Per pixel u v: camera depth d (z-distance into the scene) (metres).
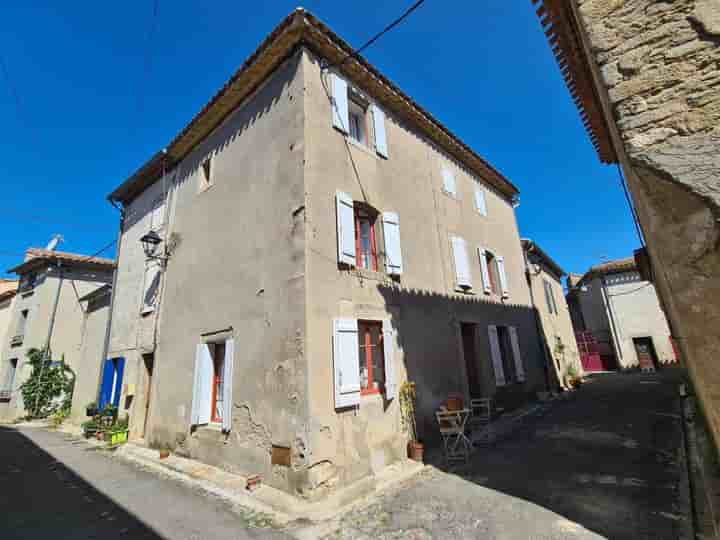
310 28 5.97
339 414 4.88
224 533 3.73
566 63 4.57
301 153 5.57
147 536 3.70
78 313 16.28
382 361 6.02
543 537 3.28
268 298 5.54
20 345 15.73
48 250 16.83
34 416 14.02
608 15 2.39
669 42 2.15
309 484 4.29
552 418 8.41
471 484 4.73
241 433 5.46
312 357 4.73
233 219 6.80
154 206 9.95
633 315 19.02
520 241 13.52
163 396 7.58
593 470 4.84
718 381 1.85
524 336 11.45
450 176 9.78
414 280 7.23
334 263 5.48
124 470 6.21
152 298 8.90
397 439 5.72
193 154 8.78
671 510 3.57
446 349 7.52
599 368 21.48
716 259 1.86
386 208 7.05
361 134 7.45
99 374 10.88
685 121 2.02
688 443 5.57
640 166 2.10
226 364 6.07
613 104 2.27
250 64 6.57
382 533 3.58
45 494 5.00
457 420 6.42
